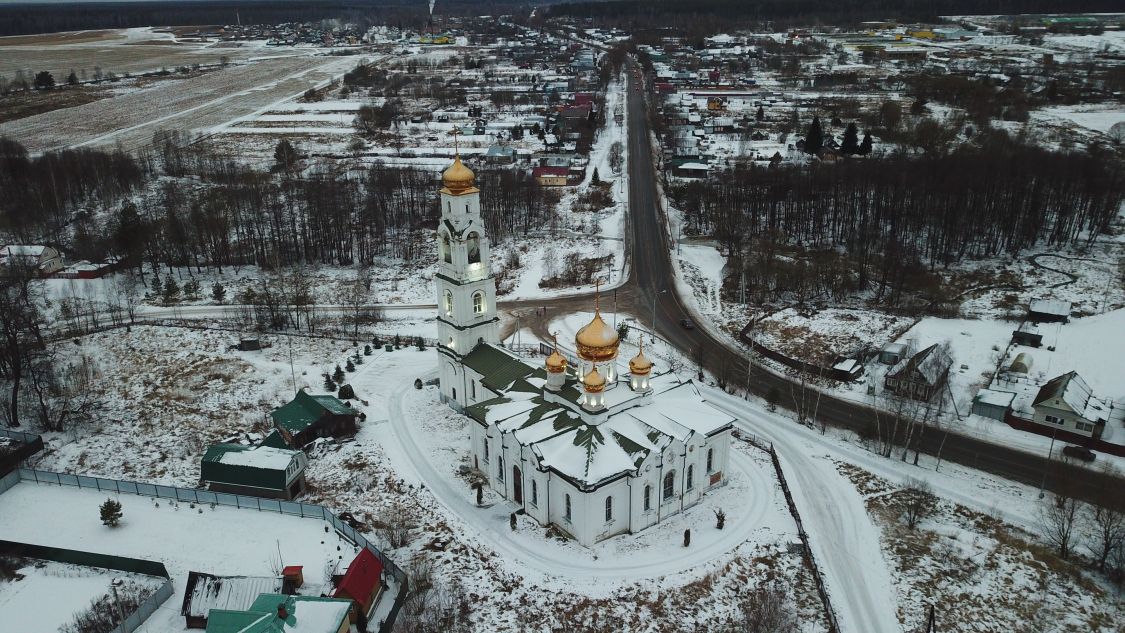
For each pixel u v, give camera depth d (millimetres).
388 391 121375
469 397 111625
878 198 189875
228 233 196000
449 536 86875
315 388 123125
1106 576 81188
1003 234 180750
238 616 67125
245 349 136375
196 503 93188
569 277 175000
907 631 75250
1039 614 76812
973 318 145125
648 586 79438
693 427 90375
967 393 119562
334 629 66812
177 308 159375
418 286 172500
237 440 108438
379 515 90875
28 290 158500
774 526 89188
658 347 140375
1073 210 183000
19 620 74250
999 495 95312
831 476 99750
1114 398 113625
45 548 82062
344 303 162500
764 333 145500
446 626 74062
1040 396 109625
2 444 106562
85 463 102938
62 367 129125
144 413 116500
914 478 98938
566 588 78938
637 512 86500
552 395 93500
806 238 192125
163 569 79688
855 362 129750
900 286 154750
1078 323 138875
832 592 80000
